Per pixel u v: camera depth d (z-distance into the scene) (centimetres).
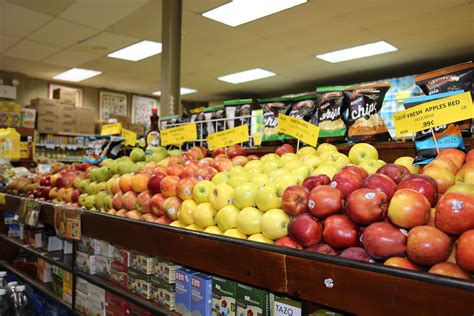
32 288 230
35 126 695
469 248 67
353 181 98
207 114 221
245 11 441
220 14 450
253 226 108
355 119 148
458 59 623
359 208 86
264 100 185
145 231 127
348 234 89
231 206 117
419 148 116
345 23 474
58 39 548
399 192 83
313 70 704
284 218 103
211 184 129
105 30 509
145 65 685
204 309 114
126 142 252
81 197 188
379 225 83
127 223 135
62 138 727
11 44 574
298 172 121
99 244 170
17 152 412
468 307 58
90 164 238
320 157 138
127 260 151
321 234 94
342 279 75
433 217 81
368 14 445
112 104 910
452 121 102
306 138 148
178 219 135
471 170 92
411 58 620
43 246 223
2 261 264
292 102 178
